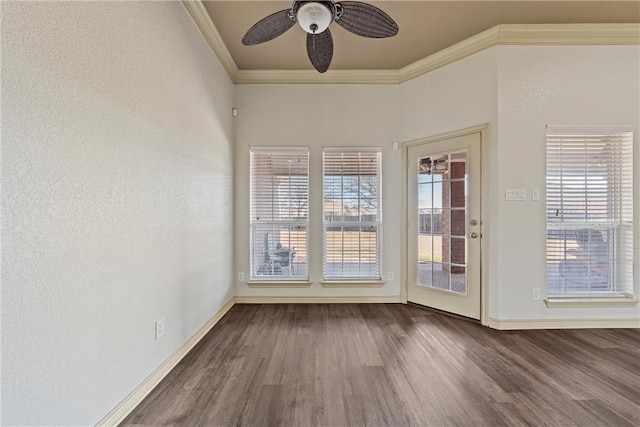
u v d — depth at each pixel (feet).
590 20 8.54
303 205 11.57
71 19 3.93
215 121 9.26
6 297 3.18
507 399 5.52
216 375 6.32
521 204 8.93
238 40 9.25
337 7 6.12
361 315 10.11
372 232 11.59
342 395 5.64
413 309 10.73
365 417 5.05
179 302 6.97
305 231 11.58
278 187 11.56
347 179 11.58
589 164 9.08
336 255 11.60
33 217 3.45
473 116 9.44
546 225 9.00
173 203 6.66
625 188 9.07
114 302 4.78
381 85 11.43
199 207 8.07
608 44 8.93
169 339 6.51
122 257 4.97
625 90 8.96
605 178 9.09
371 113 11.45
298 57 10.28
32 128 3.42
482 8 7.97
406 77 11.14
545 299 8.96
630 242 9.04
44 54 3.55
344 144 11.46
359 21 6.36
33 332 3.46
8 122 3.17
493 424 4.89
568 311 8.98
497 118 8.93
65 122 3.85
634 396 5.61
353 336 8.36
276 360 6.97
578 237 9.15
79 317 4.10
